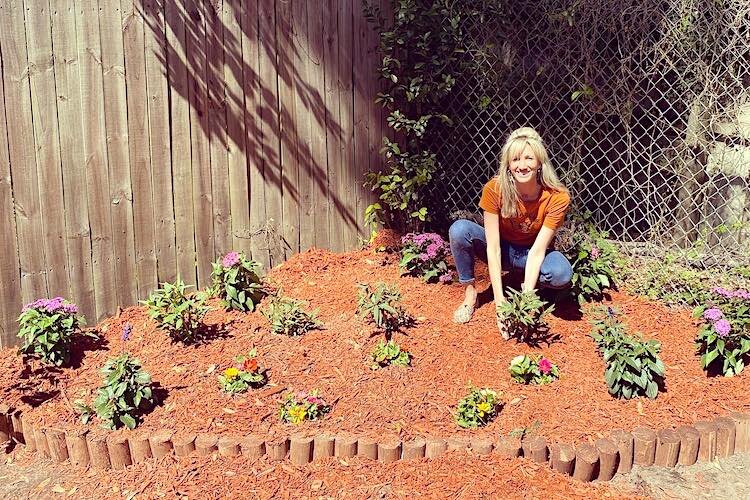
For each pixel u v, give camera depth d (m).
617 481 3.33
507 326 4.23
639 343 3.81
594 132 5.60
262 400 3.69
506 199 4.18
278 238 5.33
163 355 4.07
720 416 3.65
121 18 4.30
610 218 5.98
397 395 3.74
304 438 3.37
